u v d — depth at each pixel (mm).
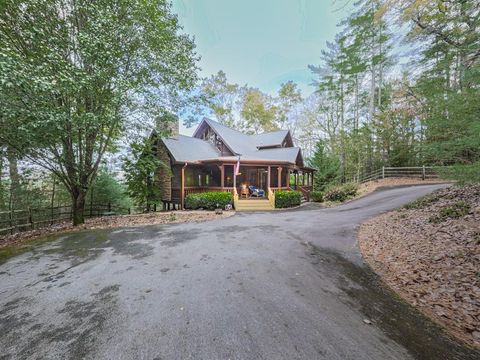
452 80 5480
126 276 4055
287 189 17266
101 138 9805
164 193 16156
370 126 18703
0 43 6414
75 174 9156
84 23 8328
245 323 2664
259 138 22594
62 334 2508
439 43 6211
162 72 9969
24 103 6207
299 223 8672
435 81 5789
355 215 9477
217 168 17594
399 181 15938
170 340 2377
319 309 3000
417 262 4441
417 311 3002
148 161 13359
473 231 5055
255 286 3646
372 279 3982
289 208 13781
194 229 7848
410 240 5594
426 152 5906
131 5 8367
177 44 10297
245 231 7469
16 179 9688
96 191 13914
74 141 8945
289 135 22797
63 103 7832
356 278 4012
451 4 4973
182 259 4902
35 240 6688
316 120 26938
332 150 23812
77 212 9430
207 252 5355
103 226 8695
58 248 5793
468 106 4430
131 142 12055
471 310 2934
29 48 7219
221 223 8914
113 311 2947
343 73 20672
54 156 8344
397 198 11375
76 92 7395
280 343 2324
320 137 26453
